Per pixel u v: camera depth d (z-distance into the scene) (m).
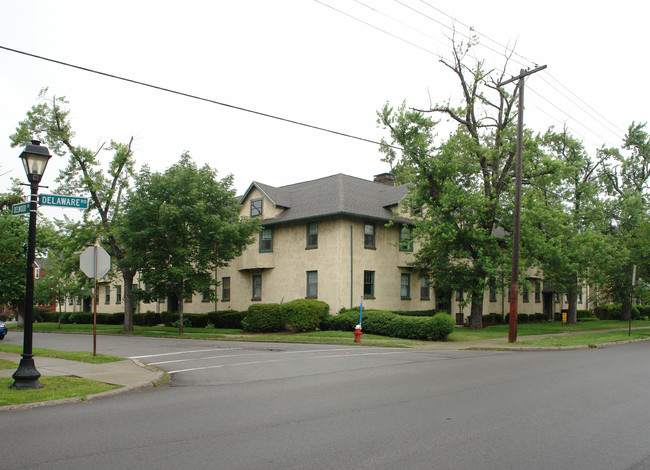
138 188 28.20
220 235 28.12
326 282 29.44
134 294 29.05
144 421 7.41
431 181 27.39
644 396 9.29
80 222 30.36
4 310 69.00
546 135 28.03
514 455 5.68
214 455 5.69
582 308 53.41
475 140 28.16
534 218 28.42
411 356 16.47
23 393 9.38
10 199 18.72
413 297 33.16
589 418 7.47
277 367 13.54
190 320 35.72
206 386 10.65
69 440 6.39
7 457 5.68
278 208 32.72
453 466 5.30
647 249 30.59
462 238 27.45
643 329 32.12
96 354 15.56
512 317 21.45
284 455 5.67
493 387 10.12
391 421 7.24
